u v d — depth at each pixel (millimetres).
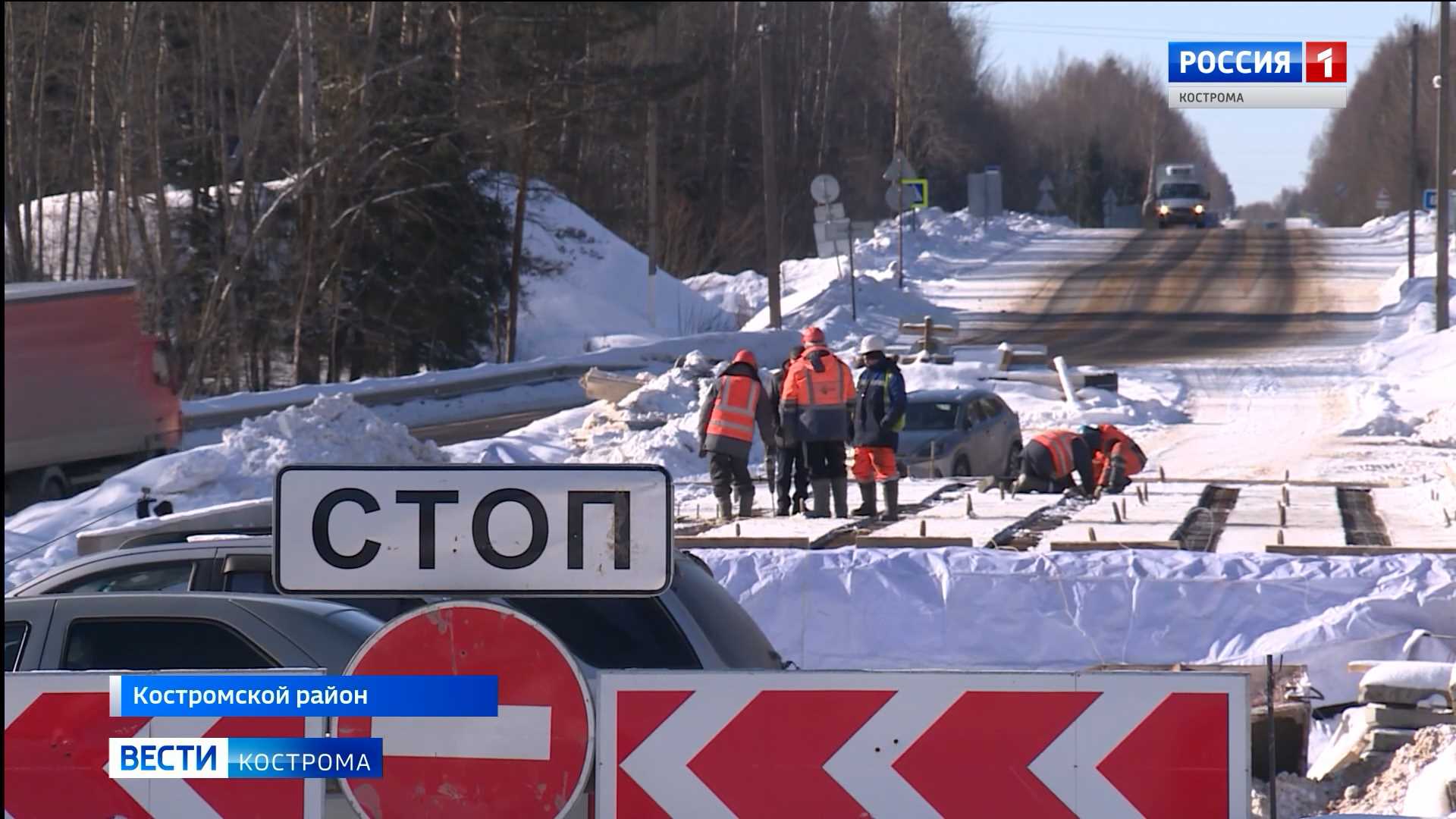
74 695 16406
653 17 165625
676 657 24000
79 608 21547
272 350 151875
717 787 15977
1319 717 35844
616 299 188500
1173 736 15633
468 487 15648
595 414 87438
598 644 24062
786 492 57406
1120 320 175000
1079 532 48719
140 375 71375
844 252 123000
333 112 140750
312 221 138500
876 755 15922
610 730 15953
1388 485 65562
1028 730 15781
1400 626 37812
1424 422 94312
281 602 21484
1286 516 52906
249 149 131625
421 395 109438
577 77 164625
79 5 133375
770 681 15977
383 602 24359
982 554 42656
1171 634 39375
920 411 77812
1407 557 41562
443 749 15836
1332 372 124188
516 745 15797
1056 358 108062
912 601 41188
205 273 141250
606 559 15664
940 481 69062
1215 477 74125
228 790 16219
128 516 55656
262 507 39156
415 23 151625
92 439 68500
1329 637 37406
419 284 149500
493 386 114938
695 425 81000
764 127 145250
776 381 59656
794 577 42000
